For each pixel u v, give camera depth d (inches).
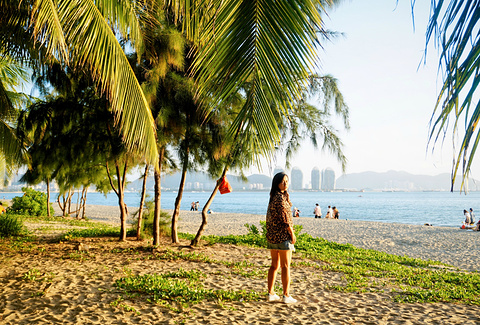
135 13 200.2
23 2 224.1
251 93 99.9
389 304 215.0
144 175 483.5
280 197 203.2
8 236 478.6
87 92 378.6
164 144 359.9
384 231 882.8
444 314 196.2
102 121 374.3
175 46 290.8
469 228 945.5
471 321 183.3
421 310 203.6
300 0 86.9
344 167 372.5
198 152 383.6
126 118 168.4
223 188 416.2
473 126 46.7
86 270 273.1
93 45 161.9
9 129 316.5
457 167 48.1
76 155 390.0
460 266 451.5
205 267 309.4
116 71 166.7
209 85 99.8
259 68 95.6
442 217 1862.7
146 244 435.8
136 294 210.1
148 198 557.6
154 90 307.6
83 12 161.9
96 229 623.8
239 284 251.4
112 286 227.3
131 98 172.2
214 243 462.6
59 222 835.4
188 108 350.6
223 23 92.9
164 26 303.9
